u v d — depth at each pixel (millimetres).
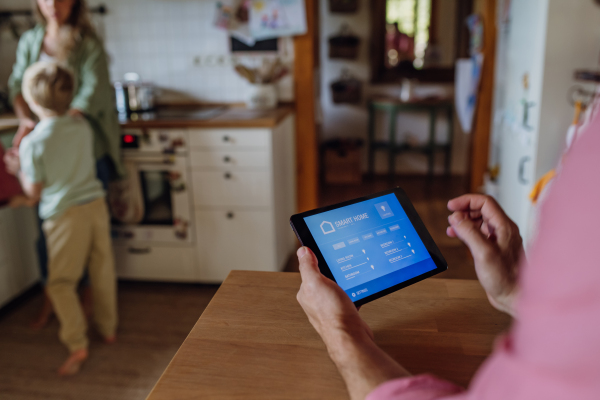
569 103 1862
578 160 245
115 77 2934
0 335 2176
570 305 231
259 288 818
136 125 2391
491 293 624
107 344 2107
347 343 491
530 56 2000
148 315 2346
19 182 1926
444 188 4402
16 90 2318
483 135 2965
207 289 2615
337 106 4832
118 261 2619
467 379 600
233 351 650
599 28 1804
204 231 2510
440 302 775
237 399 563
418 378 414
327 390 576
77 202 1863
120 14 2840
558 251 240
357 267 666
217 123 2340
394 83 4734
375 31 4582
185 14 2801
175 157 2422
